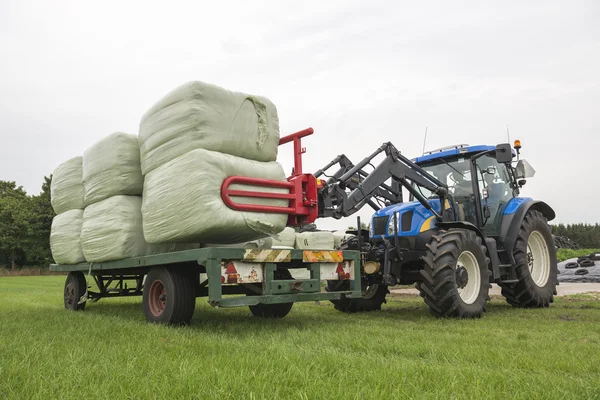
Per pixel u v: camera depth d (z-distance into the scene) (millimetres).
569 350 3672
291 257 5117
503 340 4121
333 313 7113
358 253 5844
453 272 6023
